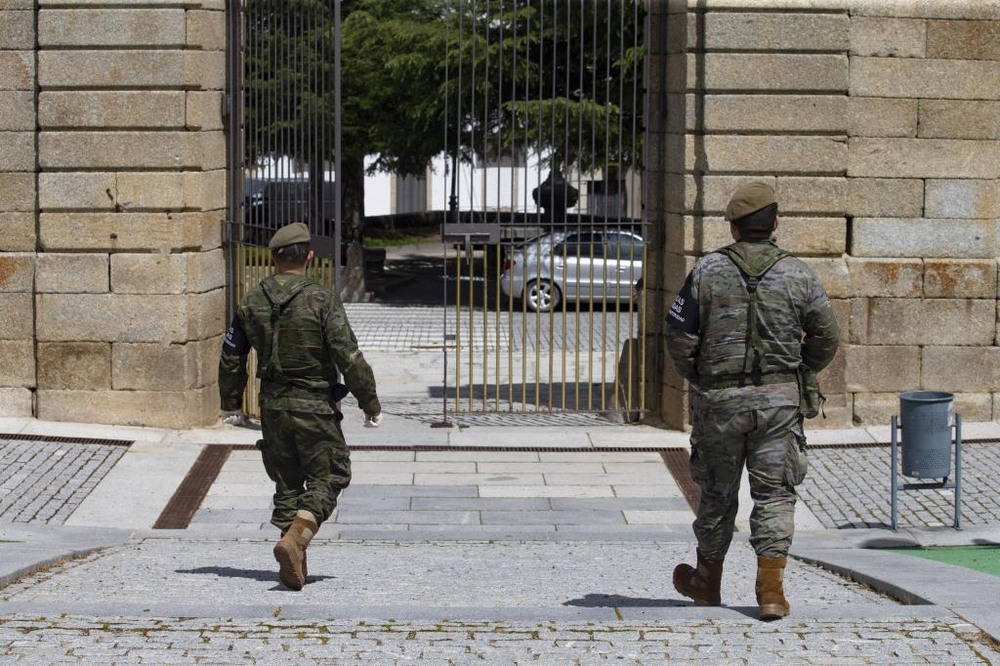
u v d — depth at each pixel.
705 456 10.32
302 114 21.94
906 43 21.80
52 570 13.57
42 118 21.12
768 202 10.31
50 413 21.55
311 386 12.38
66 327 21.41
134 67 21.03
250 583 12.62
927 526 17.03
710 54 21.22
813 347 10.24
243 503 18.27
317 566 14.17
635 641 9.14
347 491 18.92
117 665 8.46
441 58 42.59
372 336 36.94
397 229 72.31
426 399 26.02
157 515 17.62
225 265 22.67
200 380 21.70
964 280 22.17
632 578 13.36
